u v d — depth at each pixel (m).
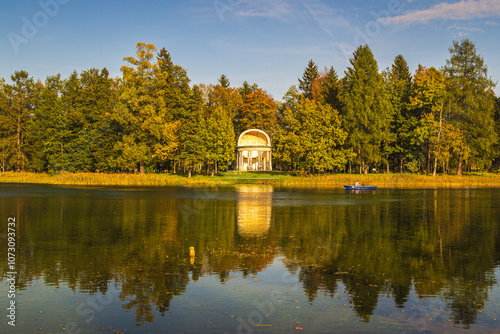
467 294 12.53
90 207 33.78
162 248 18.38
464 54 71.12
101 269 14.91
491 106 71.75
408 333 9.85
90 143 78.56
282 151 80.31
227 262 15.98
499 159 83.44
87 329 9.98
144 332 9.83
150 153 75.25
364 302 11.82
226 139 80.44
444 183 66.94
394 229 23.75
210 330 9.95
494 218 28.22
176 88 92.00
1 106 86.25
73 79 91.56
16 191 50.78
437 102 71.06
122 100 71.06
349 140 77.19
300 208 34.19
